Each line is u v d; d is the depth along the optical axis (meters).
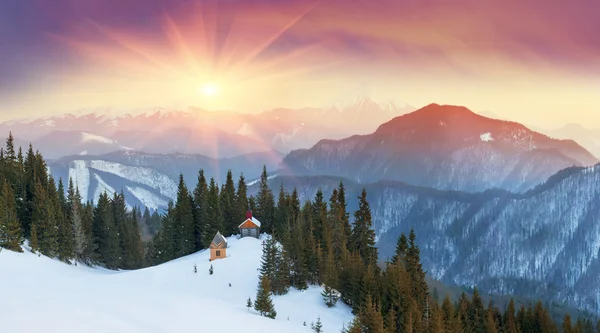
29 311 28.48
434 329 54.03
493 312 81.44
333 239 85.88
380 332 48.59
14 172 89.44
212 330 34.44
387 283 61.94
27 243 79.19
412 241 78.69
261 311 50.53
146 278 69.94
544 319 80.06
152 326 31.28
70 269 75.62
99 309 32.47
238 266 74.12
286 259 67.50
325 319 56.59
